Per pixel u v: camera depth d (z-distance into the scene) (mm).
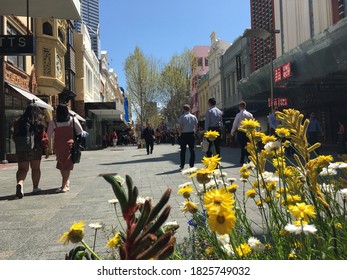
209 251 1967
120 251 838
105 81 67500
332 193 2176
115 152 26000
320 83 19625
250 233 2049
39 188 7039
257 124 2193
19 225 4395
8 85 16281
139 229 826
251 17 39969
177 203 5148
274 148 2143
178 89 56156
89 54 43125
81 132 7082
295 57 16531
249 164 2496
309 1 27125
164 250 845
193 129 9852
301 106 25078
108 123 55750
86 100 39688
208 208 1138
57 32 24500
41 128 6875
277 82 18812
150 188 6934
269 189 2277
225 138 29859
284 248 1857
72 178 9391
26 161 6582
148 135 20031
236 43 40500
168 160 14477
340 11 23656
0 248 3486
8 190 7453
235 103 40188
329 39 13680
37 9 13133
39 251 3365
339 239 1807
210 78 54844
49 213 5039
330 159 1844
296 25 29016
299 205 1508
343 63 13445
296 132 1988
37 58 23000
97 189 7188
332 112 24594
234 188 2154
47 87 23625
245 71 38031
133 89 52062
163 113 67062
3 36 11273
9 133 17922
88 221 4426
